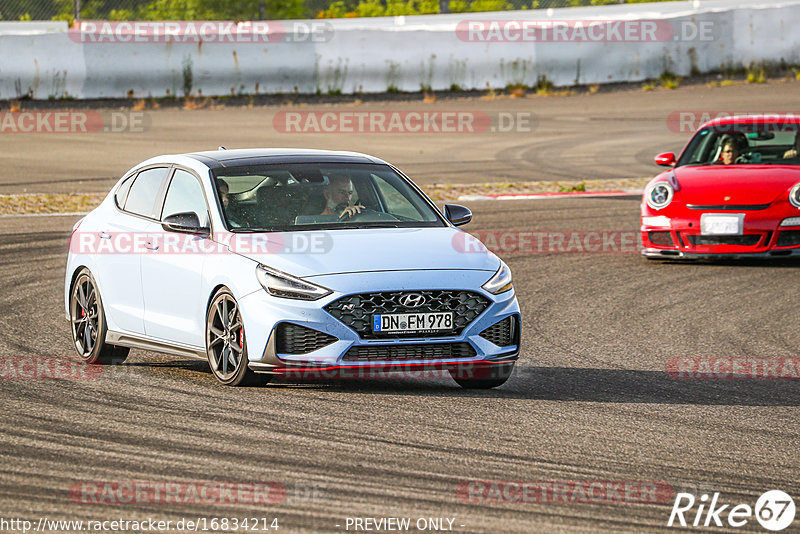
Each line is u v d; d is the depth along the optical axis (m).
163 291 27.45
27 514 17.27
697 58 102.31
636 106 92.62
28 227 53.00
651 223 45.56
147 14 115.00
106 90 91.50
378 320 24.48
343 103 93.25
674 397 25.78
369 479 19.16
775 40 103.81
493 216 57.44
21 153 75.06
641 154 76.69
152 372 27.89
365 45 95.38
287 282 24.66
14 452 20.58
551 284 41.81
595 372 28.50
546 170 71.75
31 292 39.06
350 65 95.38
